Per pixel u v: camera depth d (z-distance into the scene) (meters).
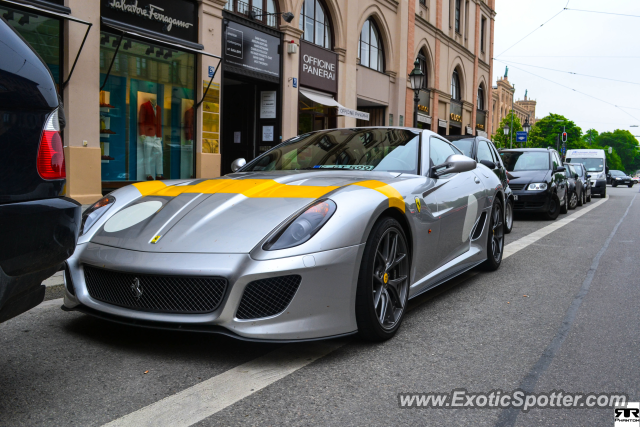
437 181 3.58
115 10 8.80
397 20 19.09
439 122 24.09
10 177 1.74
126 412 1.93
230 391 2.13
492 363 2.53
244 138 13.63
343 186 2.81
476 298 3.82
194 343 2.69
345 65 15.80
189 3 10.19
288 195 2.76
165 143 10.15
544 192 10.28
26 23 7.62
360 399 2.09
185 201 2.83
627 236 7.70
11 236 1.73
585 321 3.29
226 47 11.34
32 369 2.32
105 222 2.82
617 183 46.34
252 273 2.27
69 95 8.10
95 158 8.50
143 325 2.38
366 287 2.58
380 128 4.03
